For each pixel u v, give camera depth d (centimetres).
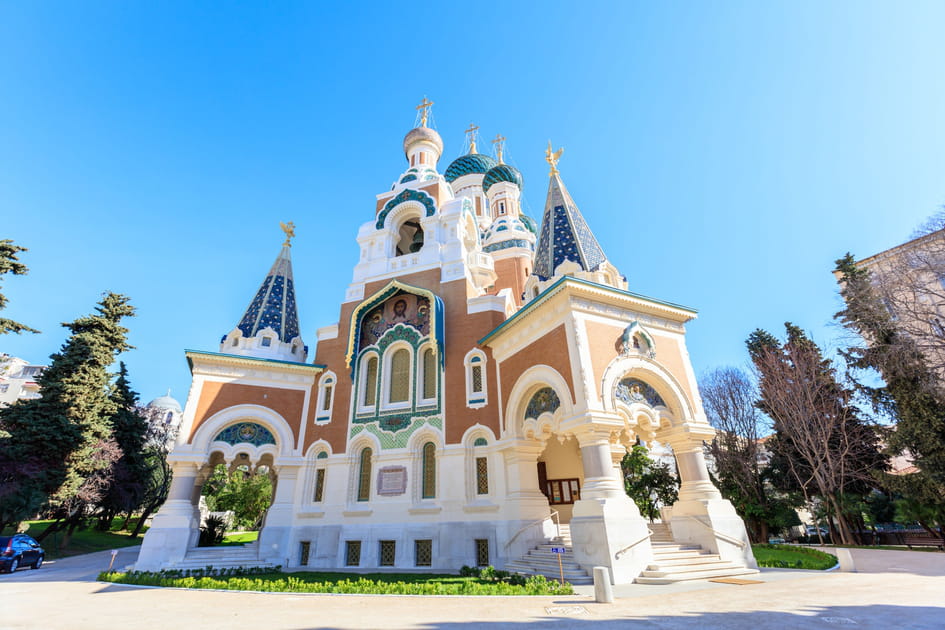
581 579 1207
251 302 2495
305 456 2092
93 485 2808
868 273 2572
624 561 1188
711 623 718
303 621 827
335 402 2156
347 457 2017
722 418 3083
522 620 782
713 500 1445
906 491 2166
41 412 2609
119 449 3094
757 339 3216
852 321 2469
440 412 1947
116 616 922
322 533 1900
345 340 2288
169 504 1830
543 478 2170
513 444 1683
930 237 2200
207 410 1991
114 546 3366
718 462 2978
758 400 3019
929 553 1722
